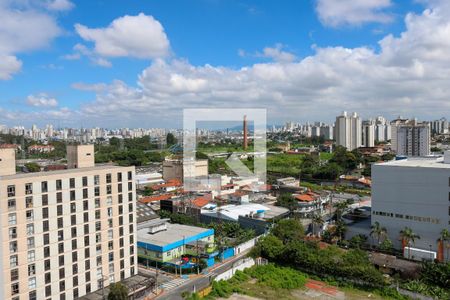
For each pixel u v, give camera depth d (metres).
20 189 58.06
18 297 58.00
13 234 57.34
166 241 89.12
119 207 73.50
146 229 97.31
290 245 87.44
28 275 59.28
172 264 83.88
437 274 71.62
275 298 70.25
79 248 66.50
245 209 123.75
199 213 122.19
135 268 77.44
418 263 82.00
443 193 86.12
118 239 73.50
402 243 90.00
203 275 81.31
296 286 75.56
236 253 94.81
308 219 129.12
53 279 62.69
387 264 80.44
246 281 78.50
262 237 98.19
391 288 71.56
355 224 104.62
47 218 61.59
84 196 67.12
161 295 71.06
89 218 68.00
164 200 131.38
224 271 82.19
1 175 62.25
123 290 63.22
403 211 92.06
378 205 96.31
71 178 65.00
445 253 85.12
